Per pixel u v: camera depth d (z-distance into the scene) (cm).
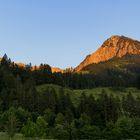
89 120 18938
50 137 13275
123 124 15725
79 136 14900
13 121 11075
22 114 16975
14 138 10844
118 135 15250
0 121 15150
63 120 17438
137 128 15675
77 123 17400
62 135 13962
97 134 15138
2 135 11162
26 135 12394
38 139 11794
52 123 18488
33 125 12838
